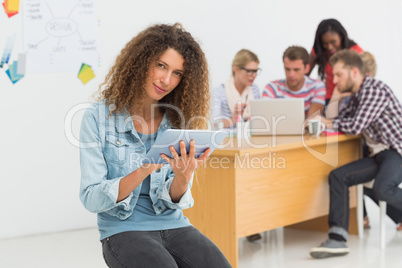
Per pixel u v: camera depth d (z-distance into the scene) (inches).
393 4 227.3
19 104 154.9
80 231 162.9
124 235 64.8
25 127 156.1
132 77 67.6
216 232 121.7
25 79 154.9
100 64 164.4
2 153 153.8
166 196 67.2
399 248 141.3
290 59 170.6
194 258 64.4
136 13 169.0
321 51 181.3
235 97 170.6
